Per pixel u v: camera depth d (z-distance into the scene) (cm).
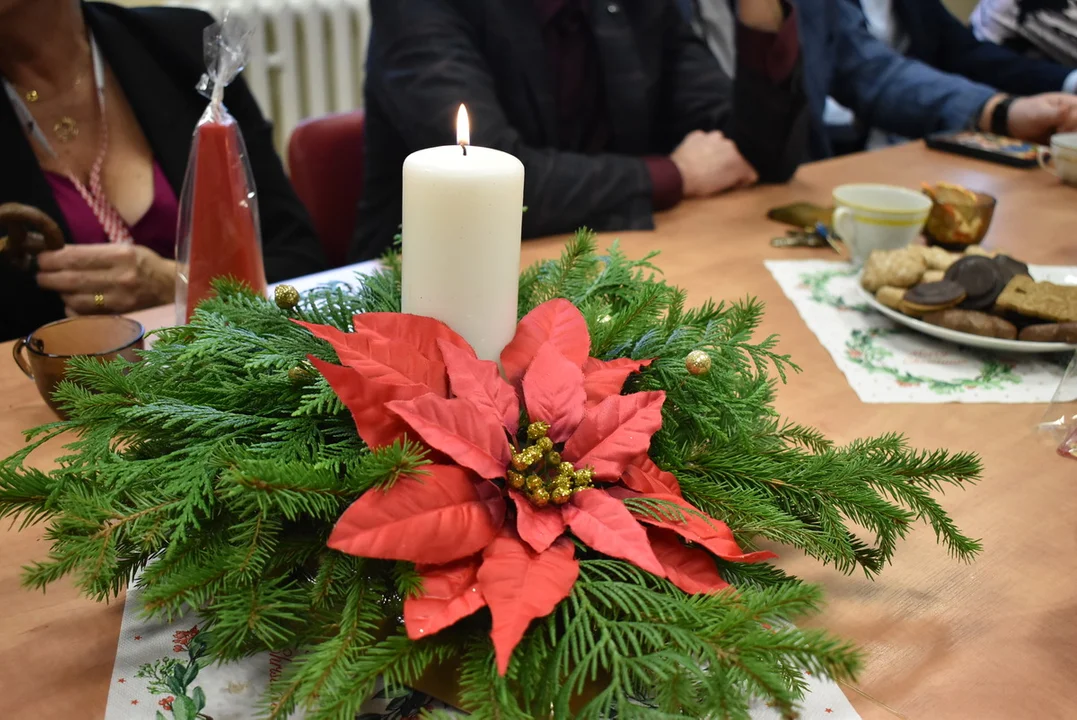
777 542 66
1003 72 248
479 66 150
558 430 55
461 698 46
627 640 49
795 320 103
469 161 55
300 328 62
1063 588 63
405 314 56
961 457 61
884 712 53
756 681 43
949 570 64
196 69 139
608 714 48
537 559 49
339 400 54
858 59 223
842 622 59
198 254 81
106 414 56
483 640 48
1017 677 55
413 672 48
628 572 50
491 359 58
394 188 155
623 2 173
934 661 56
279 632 50
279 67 249
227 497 49
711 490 57
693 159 146
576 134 178
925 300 98
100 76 134
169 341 64
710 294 109
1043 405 87
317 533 54
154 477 53
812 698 53
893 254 105
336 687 44
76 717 51
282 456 52
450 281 56
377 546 46
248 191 83
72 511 50
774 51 144
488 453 52
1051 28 247
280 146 260
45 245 112
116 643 56
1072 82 231
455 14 152
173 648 55
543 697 46
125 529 50
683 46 185
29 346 75
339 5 252
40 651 55
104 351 76
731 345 63
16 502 52
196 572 48
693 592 50
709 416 60
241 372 59
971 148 171
